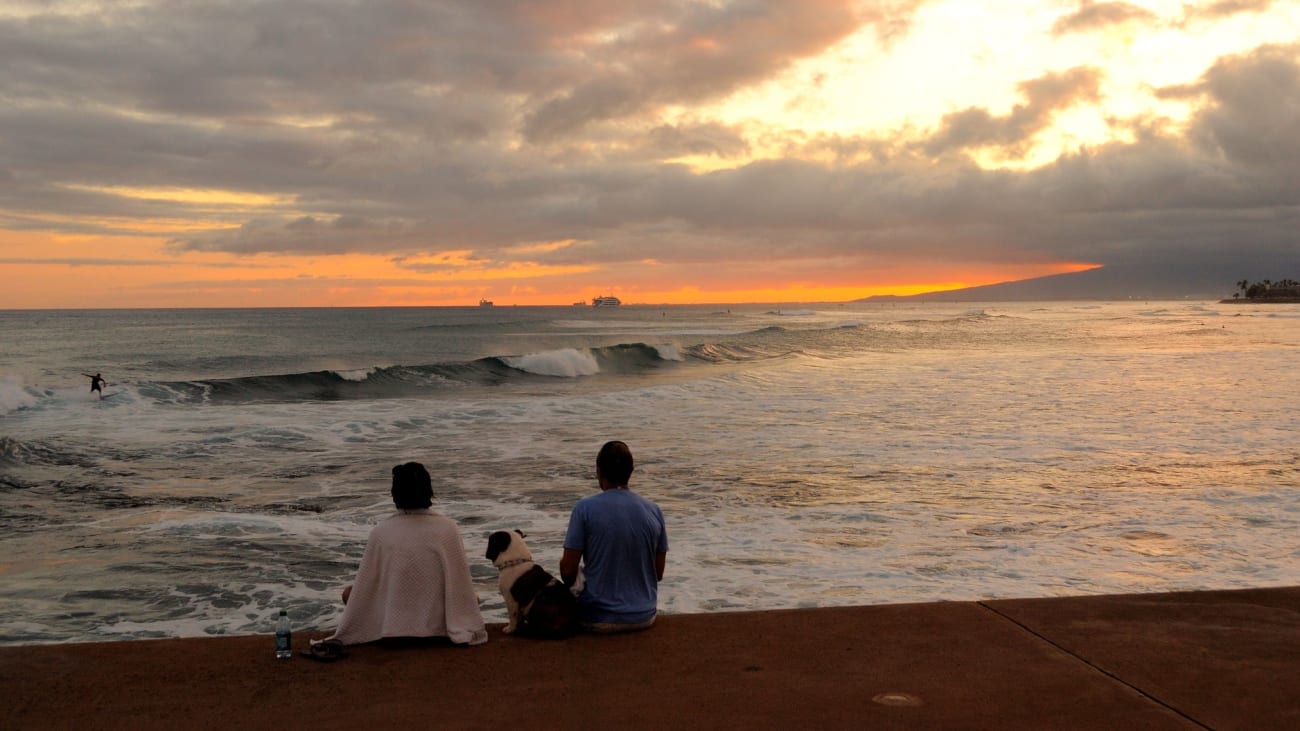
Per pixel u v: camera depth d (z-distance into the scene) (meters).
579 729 3.31
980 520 9.41
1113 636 4.37
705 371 35.34
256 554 8.22
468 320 123.50
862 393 23.14
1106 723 3.36
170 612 6.52
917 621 4.62
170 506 10.45
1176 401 20.89
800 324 95.25
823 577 7.18
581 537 4.58
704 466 12.91
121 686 3.75
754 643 4.32
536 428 17.14
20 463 13.24
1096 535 8.67
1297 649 4.17
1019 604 4.91
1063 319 99.44
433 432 16.61
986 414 18.80
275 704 3.56
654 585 4.67
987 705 3.53
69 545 8.52
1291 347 43.03
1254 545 8.23
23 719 3.38
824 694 3.66
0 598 6.82
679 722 3.38
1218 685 3.74
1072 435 15.68
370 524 9.53
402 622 4.36
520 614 4.50
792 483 11.60
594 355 36.75
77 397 21.11
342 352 51.78
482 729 3.31
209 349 54.81
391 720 3.40
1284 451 13.88
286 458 13.86
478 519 9.64
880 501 10.43
